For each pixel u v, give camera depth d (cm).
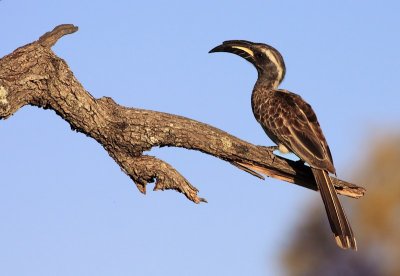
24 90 1220
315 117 1441
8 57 1220
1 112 1205
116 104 1281
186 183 1293
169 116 1294
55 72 1226
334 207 1338
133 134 1279
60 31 1249
